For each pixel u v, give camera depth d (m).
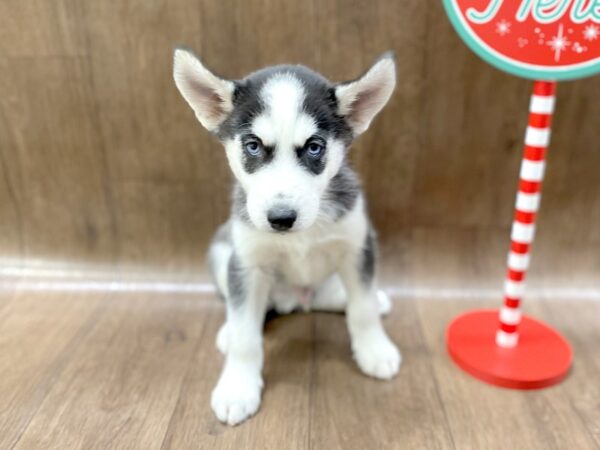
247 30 0.53
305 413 0.42
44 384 0.45
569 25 0.36
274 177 0.36
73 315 0.55
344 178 0.44
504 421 0.41
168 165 0.58
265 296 0.47
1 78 0.55
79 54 0.54
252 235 0.42
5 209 0.61
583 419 0.42
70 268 0.61
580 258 0.58
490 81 0.53
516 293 0.46
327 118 0.38
